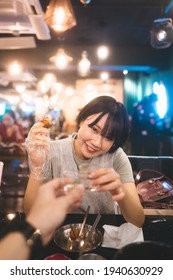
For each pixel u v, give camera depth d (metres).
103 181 0.98
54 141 1.65
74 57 7.16
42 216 0.70
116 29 5.77
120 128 1.34
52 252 1.01
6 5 2.37
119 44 7.07
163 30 2.98
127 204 1.25
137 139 6.09
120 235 1.10
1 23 2.82
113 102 1.37
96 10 4.56
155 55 7.13
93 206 1.50
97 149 1.37
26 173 4.49
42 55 7.14
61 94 9.36
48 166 1.52
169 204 1.81
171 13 4.30
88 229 1.16
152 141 5.90
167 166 2.27
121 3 4.26
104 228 1.17
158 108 5.47
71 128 9.23
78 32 5.99
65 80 9.88
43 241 0.69
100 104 1.34
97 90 9.48
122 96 9.44
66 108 9.31
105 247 1.06
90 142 1.35
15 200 3.50
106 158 1.53
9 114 6.06
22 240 0.65
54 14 2.29
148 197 1.88
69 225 1.19
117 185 1.00
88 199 1.49
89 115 1.37
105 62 7.23
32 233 0.67
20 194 3.68
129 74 9.98
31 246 0.65
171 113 5.35
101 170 1.00
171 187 1.97
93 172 0.99
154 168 2.26
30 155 1.44
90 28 5.68
